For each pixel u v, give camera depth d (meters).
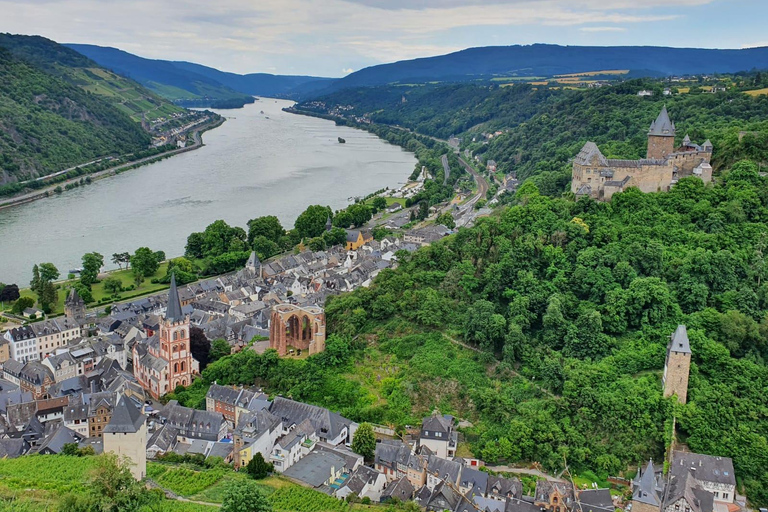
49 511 160.50
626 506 189.38
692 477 190.12
